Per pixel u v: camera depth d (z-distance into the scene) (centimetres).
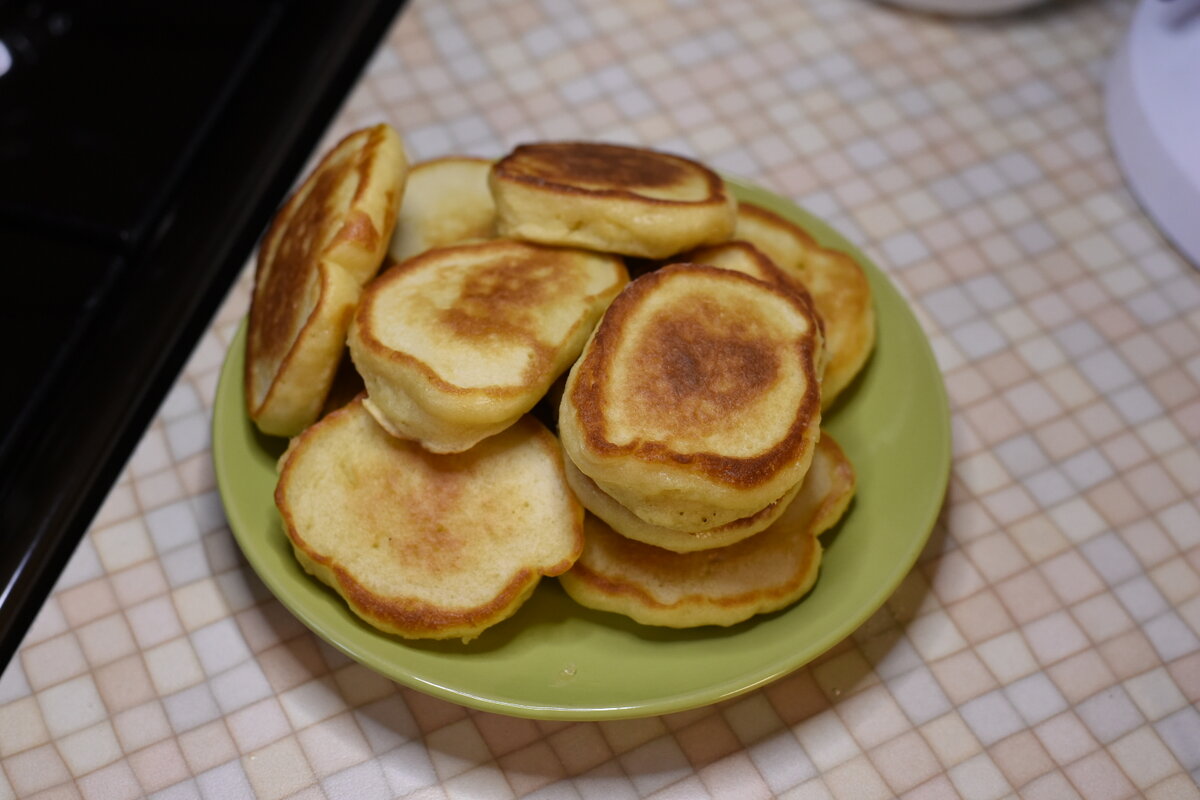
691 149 52
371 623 34
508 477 36
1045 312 46
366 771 36
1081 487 42
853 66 55
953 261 48
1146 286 47
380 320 36
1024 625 39
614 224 37
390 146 39
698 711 37
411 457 36
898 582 34
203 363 45
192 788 35
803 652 33
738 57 55
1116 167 51
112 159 49
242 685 37
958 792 35
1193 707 37
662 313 35
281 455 38
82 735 36
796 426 33
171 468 42
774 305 36
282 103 52
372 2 55
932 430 37
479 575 34
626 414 33
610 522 34
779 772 36
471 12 56
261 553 35
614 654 35
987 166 51
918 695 37
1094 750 36
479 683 33
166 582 39
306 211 40
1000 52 55
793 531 36
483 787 35
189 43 53
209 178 50
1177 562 40
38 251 47
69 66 52
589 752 36
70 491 42
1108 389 44
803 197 50
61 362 44
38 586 40
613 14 56
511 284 37
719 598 35
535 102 53
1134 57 50
